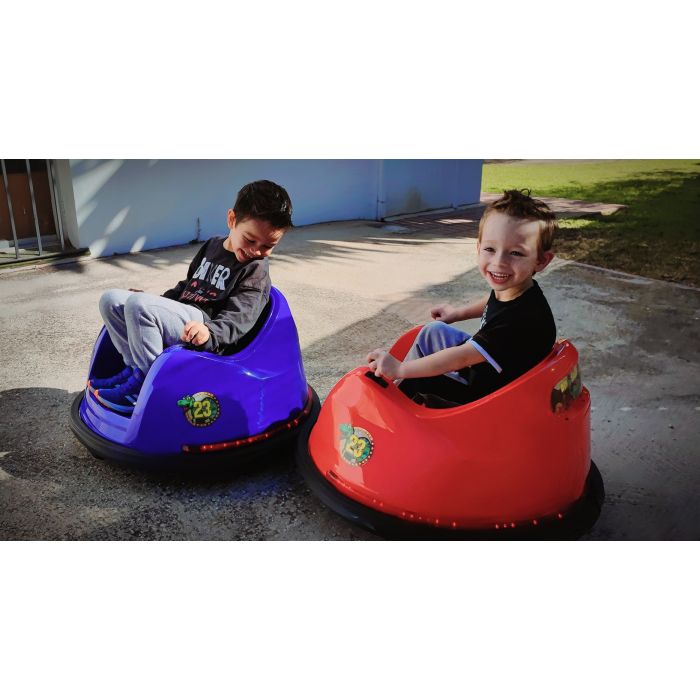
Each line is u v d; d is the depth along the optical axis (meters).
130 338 2.53
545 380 2.13
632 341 4.02
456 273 5.54
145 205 6.09
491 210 2.16
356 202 7.97
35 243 5.80
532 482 2.18
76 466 2.70
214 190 6.57
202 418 2.48
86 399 2.75
